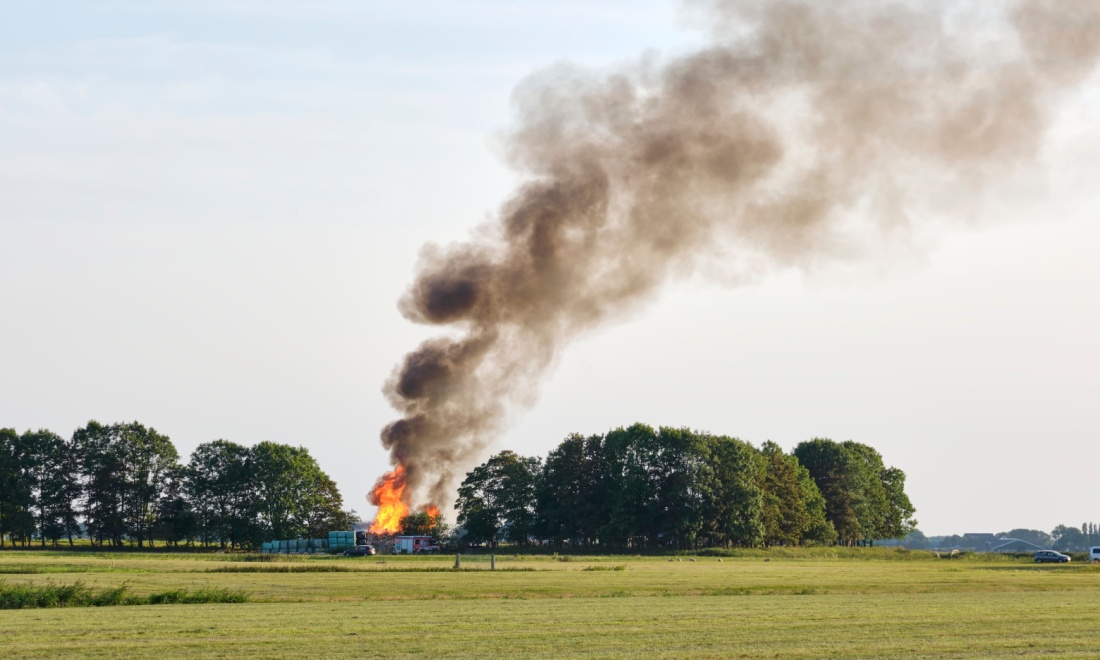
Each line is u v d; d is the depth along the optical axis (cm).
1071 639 4353
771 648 4072
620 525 17362
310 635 4456
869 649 4044
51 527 17675
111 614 5444
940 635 4500
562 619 5144
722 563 13875
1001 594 7312
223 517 17725
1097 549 15138
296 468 17875
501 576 9238
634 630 4634
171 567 10406
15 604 5997
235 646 4109
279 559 13088
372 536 16788
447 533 17675
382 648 4056
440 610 5712
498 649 4034
